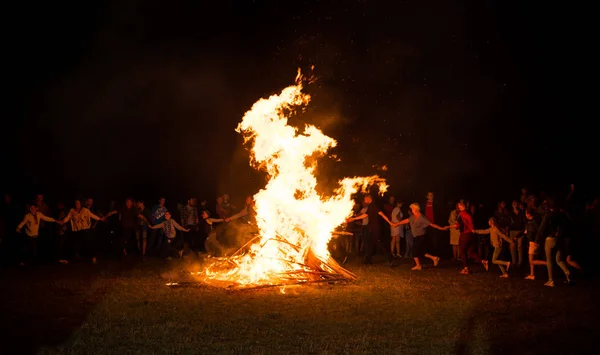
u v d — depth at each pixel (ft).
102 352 24.22
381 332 27.40
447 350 24.58
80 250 62.03
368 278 43.47
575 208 52.01
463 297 35.68
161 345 25.20
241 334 27.07
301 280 40.88
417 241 49.14
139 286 39.78
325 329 27.91
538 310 32.09
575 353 24.30
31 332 27.84
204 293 37.09
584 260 51.13
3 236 55.16
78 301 35.04
